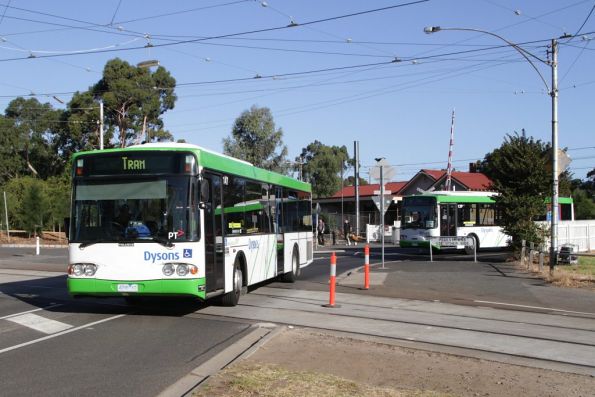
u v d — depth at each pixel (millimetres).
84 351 8484
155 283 10867
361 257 30344
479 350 8969
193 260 10938
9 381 6879
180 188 11086
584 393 6672
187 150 11172
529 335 10219
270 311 12336
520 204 25188
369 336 9836
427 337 9875
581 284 17422
